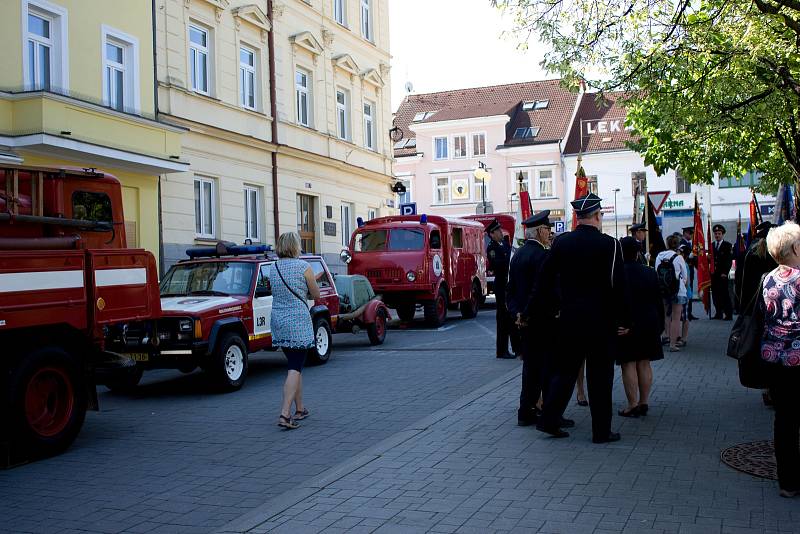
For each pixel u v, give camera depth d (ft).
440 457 22.18
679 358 40.47
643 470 20.08
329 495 18.99
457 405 29.81
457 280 71.72
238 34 73.92
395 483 19.77
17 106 49.01
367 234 67.62
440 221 69.67
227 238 71.05
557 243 23.48
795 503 17.17
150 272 29.91
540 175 189.47
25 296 23.95
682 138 46.44
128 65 60.08
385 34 105.91
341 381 38.88
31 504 19.94
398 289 65.21
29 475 22.88
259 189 77.20
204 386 39.29
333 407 31.99
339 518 17.30
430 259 65.72
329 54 89.92
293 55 82.74
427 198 199.00
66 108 50.78
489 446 23.26
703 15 40.16
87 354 26.91
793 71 42.01
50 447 24.73
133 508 19.43
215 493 20.54
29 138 48.26
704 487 18.49
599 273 22.88
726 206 159.94
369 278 66.08
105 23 57.31
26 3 50.42
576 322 22.97
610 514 16.74
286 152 80.02
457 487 19.22
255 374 42.86
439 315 67.05
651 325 26.30
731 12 39.58
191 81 67.92
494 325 67.67
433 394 34.12
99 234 28.40
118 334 35.68
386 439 24.77
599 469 20.31
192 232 66.28
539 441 23.68
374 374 40.83
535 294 24.20
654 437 23.59
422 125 198.18
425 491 18.99
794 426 17.49
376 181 102.73
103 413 32.81
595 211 23.30
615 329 23.25
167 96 63.98
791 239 17.57
